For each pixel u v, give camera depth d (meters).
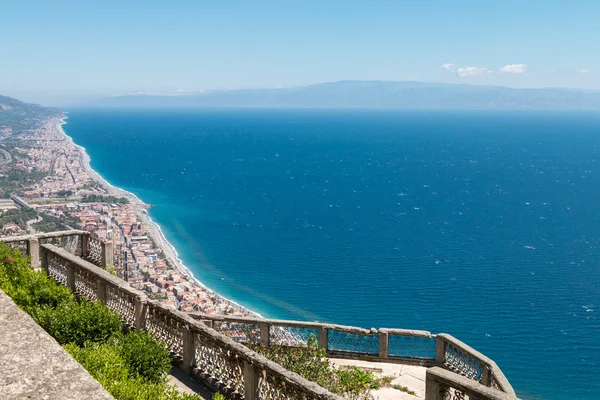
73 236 17.78
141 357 9.63
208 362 10.20
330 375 11.68
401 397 11.45
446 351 13.09
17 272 13.92
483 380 11.66
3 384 3.10
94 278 13.42
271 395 8.65
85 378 3.22
